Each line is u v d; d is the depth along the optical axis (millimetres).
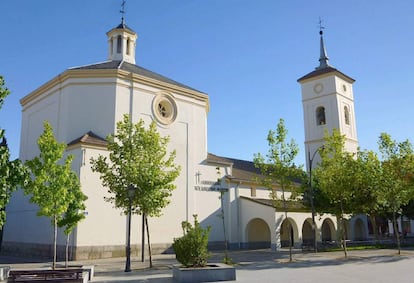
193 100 32812
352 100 50656
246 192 35500
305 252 28938
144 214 20234
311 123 49062
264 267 18797
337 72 48156
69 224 19344
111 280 14719
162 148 20922
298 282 13523
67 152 26016
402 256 24266
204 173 32281
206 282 13984
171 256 26734
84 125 27375
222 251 30344
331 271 16750
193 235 15492
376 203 27062
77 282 13070
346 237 42938
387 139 27281
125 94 28500
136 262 22578
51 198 15758
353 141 48312
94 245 24469
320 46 52281
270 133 23688
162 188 20531
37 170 15797
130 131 20219
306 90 50375
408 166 26562
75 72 27906
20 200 30125
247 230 33719
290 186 23922
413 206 39500
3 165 12008
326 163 28578
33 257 26578
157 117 29812
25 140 32531
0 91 12180
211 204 32219
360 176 25141
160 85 30469
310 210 34188
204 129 33250
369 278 14438
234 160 43562
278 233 31562
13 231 30375
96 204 24984
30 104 32656
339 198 25703
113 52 35250
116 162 19656
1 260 24328
